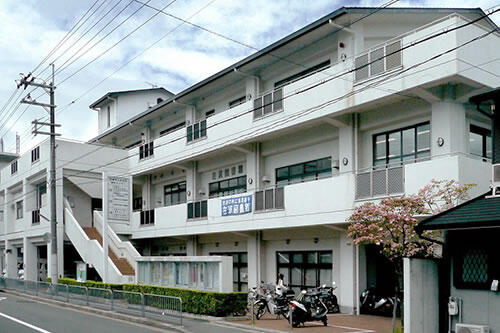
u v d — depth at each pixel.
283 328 14.10
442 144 14.82
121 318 17.14
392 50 15.18
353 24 17.83
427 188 12.39
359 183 15.92
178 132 26.11
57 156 29.41
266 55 20.61
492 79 14.55
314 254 19.86
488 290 9.47
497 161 10.77
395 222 11.54
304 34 18.62
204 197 26.27
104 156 31.05
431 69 14.05
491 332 9.34
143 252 31.20
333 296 17.69
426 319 10.37
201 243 26.67
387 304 16.39
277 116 19.47
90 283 24.48
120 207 25.47
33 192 34.31
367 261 17.86
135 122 31.25
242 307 16.62
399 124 16.64
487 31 14.59
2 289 29.14
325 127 19.12
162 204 30.34
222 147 22.48
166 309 15.25
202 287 17.69
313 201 17.61
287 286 19.64
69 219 28.91
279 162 21.62
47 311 19.12
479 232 9.70
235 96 24.41
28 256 33.78
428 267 10.53
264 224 19.72
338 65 16.97
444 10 16.94
